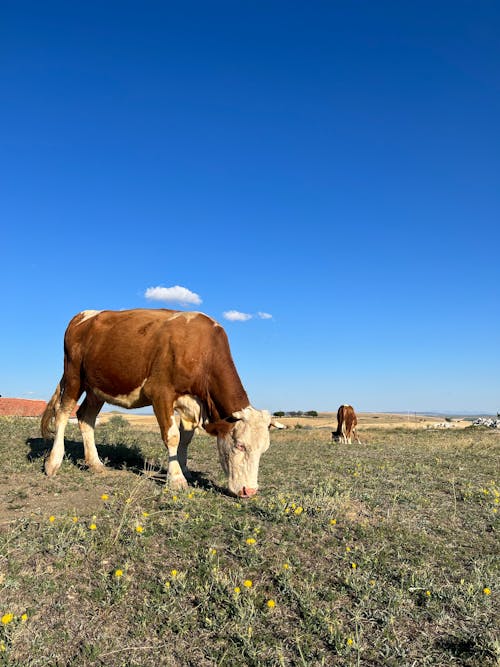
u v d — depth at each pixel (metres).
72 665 1.88
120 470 4.51
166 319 4.07
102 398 4.29
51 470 4.15
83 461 4.72
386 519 3.25
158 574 2.42
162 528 2.88
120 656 1.94
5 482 3.89
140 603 2.22
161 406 3.90
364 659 1.97
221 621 2.12
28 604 2.17
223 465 3.77
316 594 2.32
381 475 4.66
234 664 1.91
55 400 4.57
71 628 2.06
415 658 1.97
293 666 1.92
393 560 2.67
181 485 3.77
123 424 11.08
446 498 3.91
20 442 5.75
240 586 2.33
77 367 4.38
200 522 2.98
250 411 3.71
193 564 2.52
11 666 1.83
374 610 2.23
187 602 2.24
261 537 2.81
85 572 2.42
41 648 1.95
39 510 3.17
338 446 7.93
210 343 3.90
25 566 2.44
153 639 2.03
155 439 7.08
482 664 1.91
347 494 3.65
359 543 2.84
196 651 1.98
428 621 2.19
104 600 2.23
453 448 7.66
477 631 2.12
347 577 2.43
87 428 4.49
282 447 7.62
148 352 3.99
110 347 4.14
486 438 10.96
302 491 3.86
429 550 2.82
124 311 4.36
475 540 3.05
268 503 3.40
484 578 2.52
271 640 2.04
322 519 3.11
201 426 4.01
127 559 2.53
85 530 2.79
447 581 2.49
